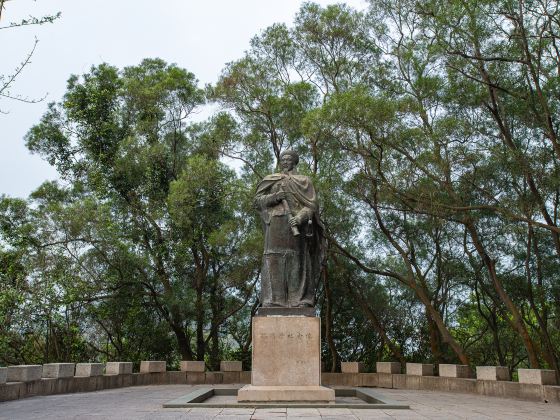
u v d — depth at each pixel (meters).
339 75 23.98
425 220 21.62
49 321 20.30
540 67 16.22
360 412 9.69
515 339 26.08
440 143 17.30
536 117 16.25
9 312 19.20
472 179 17.73
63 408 10.46
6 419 8.63
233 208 22.84
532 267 21.42
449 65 16.59
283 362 11.24
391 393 16.64
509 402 13.87
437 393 16.86
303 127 17.50
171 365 25.55
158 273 23.69
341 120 16.62
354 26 23.05
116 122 25.20
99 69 25.36
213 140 24.05
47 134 25.42
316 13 23.53
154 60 27.72
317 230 12.59
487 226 20.52
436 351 23.23
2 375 12.10
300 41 24.02
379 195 19.52
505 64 16.61
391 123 16.53
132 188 24.55
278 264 12.17
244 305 25.30
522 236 20.08
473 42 15.76
